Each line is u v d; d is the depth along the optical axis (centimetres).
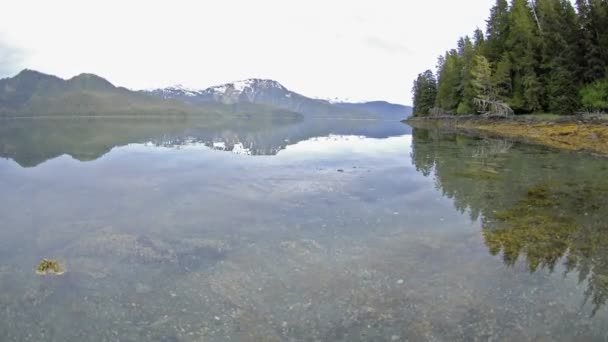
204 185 1772
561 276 818
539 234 1068
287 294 753
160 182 1842
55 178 1941
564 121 3862
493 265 876
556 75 4591
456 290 761
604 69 4312
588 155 2505
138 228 1156
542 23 5328
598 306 700
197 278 827
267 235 1090
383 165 2378
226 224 1191
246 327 646
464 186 1694
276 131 7244
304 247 997
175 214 1301
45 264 869
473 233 1089
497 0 6444
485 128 5266
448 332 624
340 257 930
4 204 1431
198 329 642
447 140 4075
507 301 719
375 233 1102
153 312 695
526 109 5219
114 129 7088
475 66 6338
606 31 4378
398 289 767
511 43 5519
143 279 822
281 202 1459
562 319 660
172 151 3191
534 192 1545
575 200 1409
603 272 835
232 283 801
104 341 613
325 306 707
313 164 2447
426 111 10156
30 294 758
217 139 4722
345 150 3350
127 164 2419
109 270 866
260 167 2316
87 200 1494
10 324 658
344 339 612
